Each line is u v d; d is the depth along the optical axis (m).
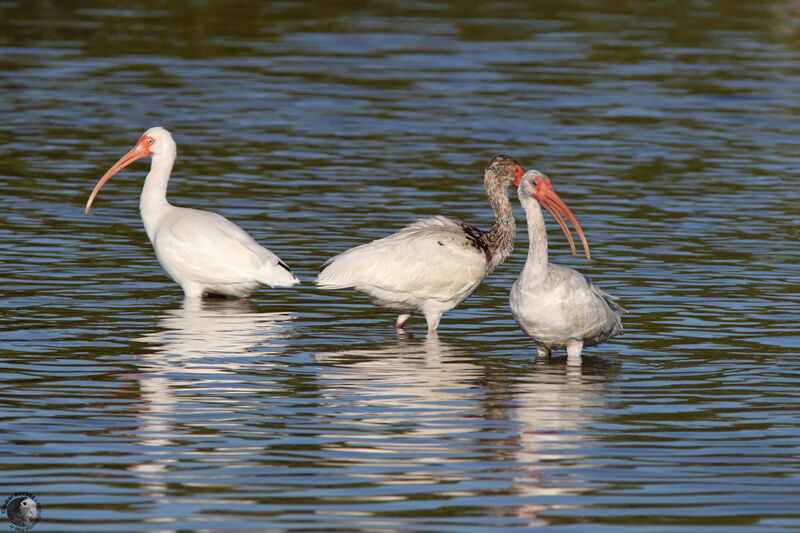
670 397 12.38
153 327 14.69
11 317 14.81
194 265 16.09
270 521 9.22
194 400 12.01
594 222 19.94
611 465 10.45
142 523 9.16
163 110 27.72
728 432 11.33
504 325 15.36
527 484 10.02
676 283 16.73
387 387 12.59
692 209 20.86
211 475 10.10
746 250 18.45
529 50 35.84
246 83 30.83
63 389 12.25
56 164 23.14
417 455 10.62
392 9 42.47
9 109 27.36
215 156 23.94
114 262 17.64
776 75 33.19
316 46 35.81
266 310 15.83
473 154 24.59
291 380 12.76
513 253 18.78
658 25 40.44
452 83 31.42
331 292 16.91
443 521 9.27
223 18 39.94
